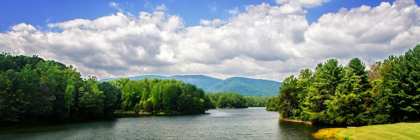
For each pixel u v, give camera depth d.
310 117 77.00
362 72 68.44
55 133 61.59
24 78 86.50
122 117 129.12
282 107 102.88
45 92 92.31
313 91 79.62
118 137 55.88
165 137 56.16
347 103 64.50
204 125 84.62
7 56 120.00
